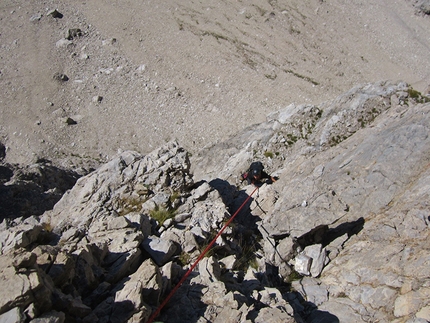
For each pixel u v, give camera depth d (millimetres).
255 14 41969
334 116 15953
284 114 18797
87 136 32375
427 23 41188
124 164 11156
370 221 9383
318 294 8133
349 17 41719
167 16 42344
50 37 39469
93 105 34500
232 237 9523
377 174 10289
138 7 43344
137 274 6688
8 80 35656
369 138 11820
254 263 8945
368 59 37781
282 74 36219
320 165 11938
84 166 28719
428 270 7266
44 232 8289
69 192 11008
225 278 7848
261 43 39219
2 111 33562
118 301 6055
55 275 5992
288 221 9445
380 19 41594
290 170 13297
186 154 11234
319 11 42219
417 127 10742
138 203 10406
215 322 6180
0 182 20219
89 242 8133
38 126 32594
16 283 5164
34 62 37188
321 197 9430
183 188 10789
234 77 36156
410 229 8289
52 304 5543
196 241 8742
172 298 6812
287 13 41844
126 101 34812
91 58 38062
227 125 32125
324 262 8828
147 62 37719
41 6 42312
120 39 39812
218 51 38562
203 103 34156
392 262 7859
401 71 36594
